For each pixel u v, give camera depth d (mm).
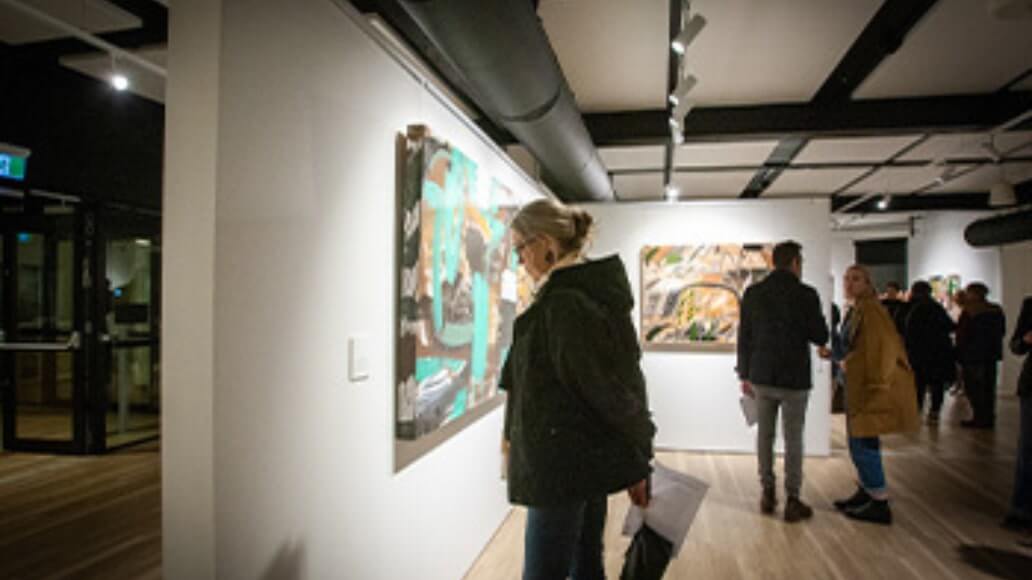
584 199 5492
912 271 10945
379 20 2760
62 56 3922
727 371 5172
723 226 5297
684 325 5230
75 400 4828
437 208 1997
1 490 3900
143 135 4965
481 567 2676
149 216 5258
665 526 1659
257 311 1244
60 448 4871
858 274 3297
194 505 1129
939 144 5152
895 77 3738
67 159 4305
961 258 9305
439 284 2023
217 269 1129
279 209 1323
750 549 2957
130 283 5234
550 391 1383
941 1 2777
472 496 2680
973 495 3785
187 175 1143
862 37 3201
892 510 3512
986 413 5969
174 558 1146
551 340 1355
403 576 1935
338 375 1551
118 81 3369
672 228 5363
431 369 1962
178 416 1142
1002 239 7617
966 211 9094
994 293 8500
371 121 1736
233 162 1174
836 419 6570
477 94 2811
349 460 1603
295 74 1382
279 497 1312
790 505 3359
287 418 1342
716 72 3691
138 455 4855
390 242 1843
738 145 5164
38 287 4984
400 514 1917
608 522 3342
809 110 4238
